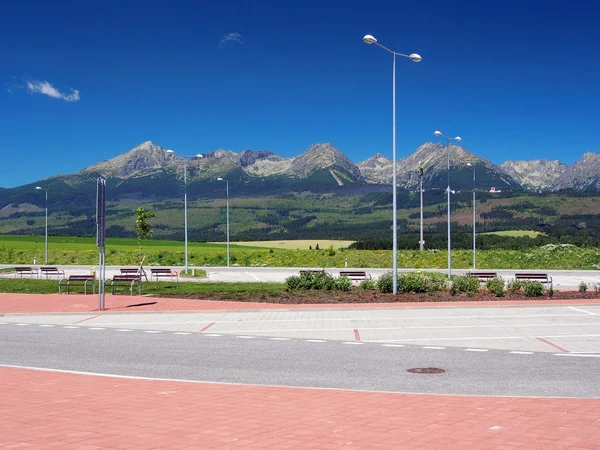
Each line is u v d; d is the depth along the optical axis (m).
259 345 14.07
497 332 15.94
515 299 23.77
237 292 26.27
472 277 27.61
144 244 92.31
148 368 11.38
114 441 6.48
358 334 15.72
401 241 89.88
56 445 6.34
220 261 59.94
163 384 9.80
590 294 25.73
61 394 8.99
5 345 14.28
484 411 7.79
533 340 14.59
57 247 78.62
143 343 14.48
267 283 32.62
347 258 57.50
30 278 39.00
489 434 6.69
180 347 13.85
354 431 6.85
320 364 11.68
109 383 9.89
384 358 12.30
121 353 13.08
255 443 6.40
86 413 7.77
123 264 61.03
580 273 44.56
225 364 11.73
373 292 25.94
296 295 25.02
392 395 8.87
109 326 17.70
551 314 19.89
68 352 13.24
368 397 8.73
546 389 9.41
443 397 8.72
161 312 20.62
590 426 7.00
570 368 11.14
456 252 57.59
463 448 6.18
